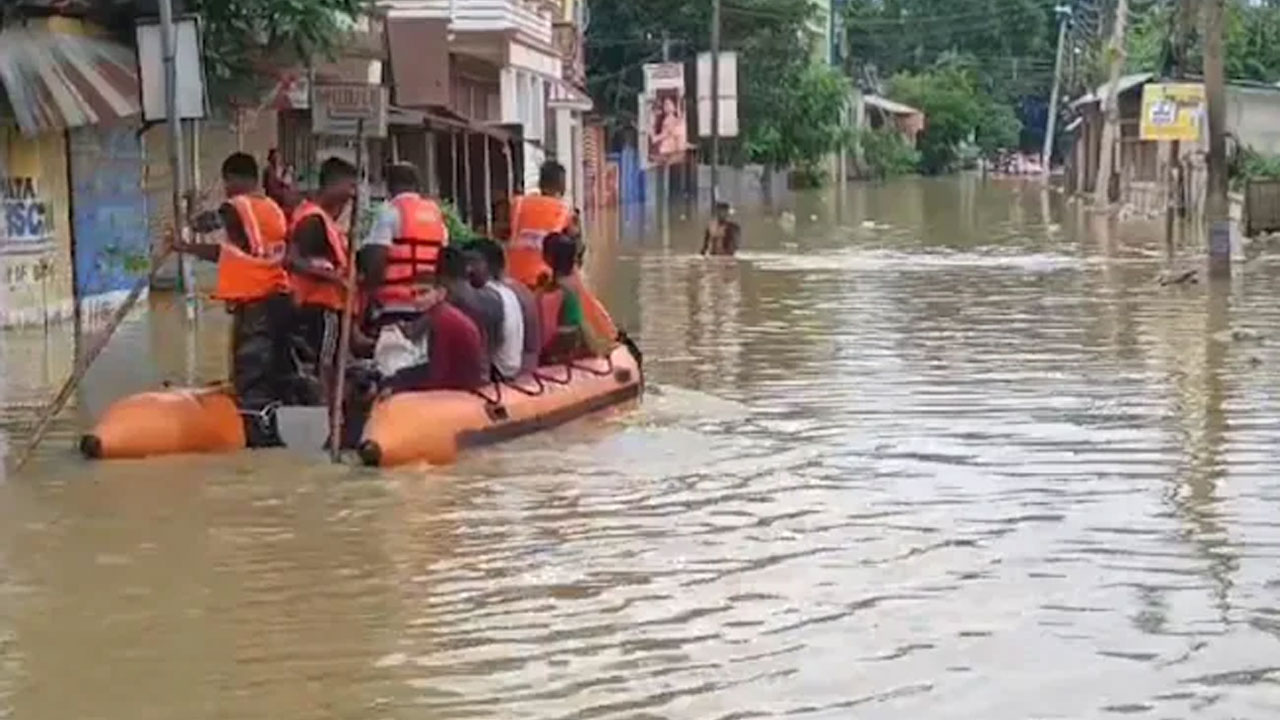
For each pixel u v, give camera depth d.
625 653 7.45
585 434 12.62
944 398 14.31
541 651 7.48
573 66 47.56
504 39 36.16
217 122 23.50
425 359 12.30
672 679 7.09
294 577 8.70
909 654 7.39
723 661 7.32
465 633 7.75
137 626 7.90
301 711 6.77
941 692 6.90
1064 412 13.52
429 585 8.54
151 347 17.69
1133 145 55.59
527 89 41.12
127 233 21.38
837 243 36.97
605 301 23.23
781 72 57.28
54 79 17.80
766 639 7.62
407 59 30.02
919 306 22.28
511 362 12.72
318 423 12.08
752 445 12.20
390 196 13.01
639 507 10.23
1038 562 8.91
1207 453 11.77
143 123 19.25
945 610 8.05
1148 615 7.94
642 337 18.89
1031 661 7.29
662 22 53.22
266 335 12.41
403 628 7.84
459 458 11.66
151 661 7.40
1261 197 36.78
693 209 54.38
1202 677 7.06
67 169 19.78
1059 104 100.50
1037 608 8.07
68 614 8.10
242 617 8.02
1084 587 8.42
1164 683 6.99
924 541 9.37
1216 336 18.56
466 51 35.00
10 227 18.53
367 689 7.02
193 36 17.33
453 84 34.34
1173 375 15.55
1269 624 7.79
